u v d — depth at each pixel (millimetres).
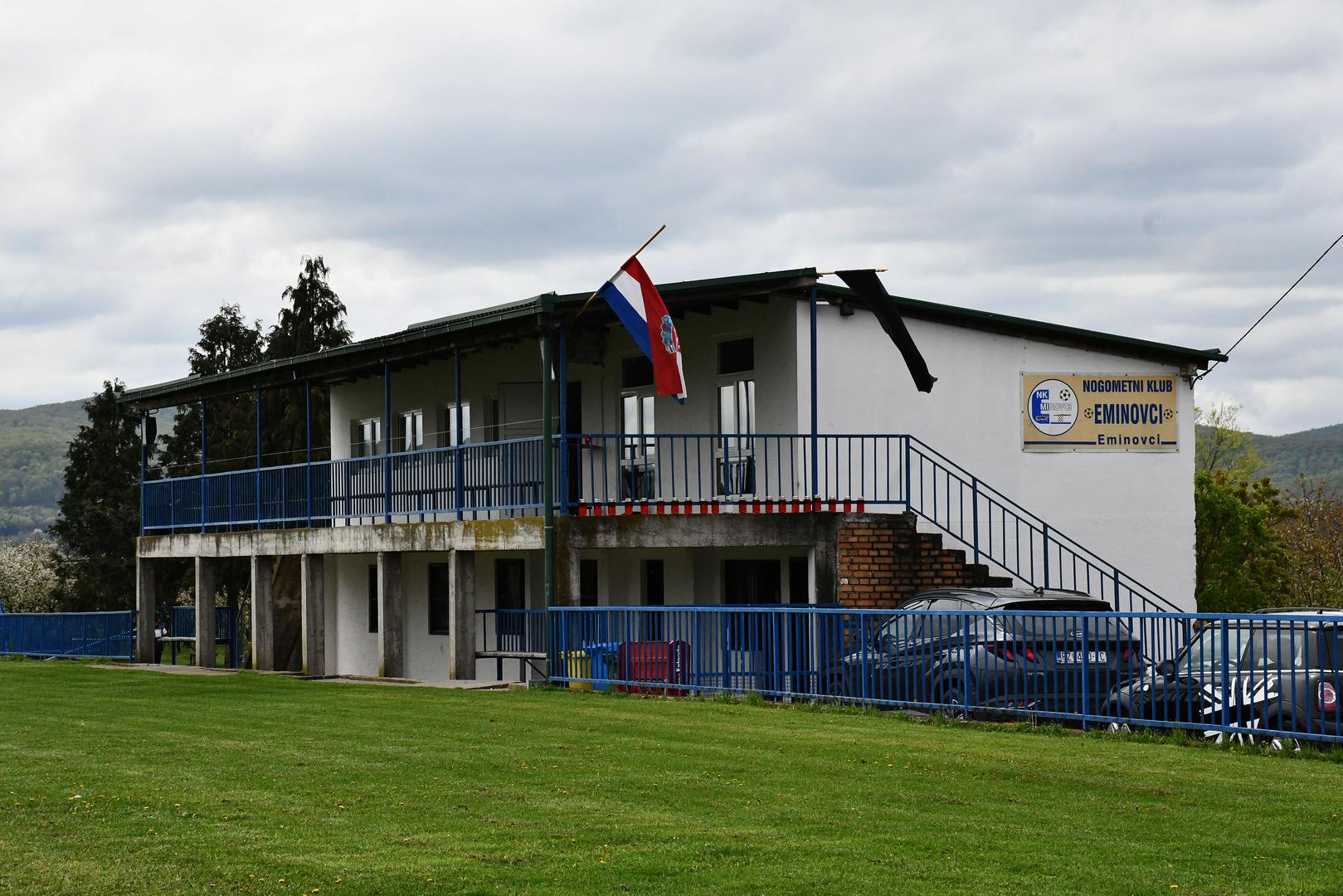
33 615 34719
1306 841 9562
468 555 23484
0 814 10430
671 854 9125
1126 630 15055
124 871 8695
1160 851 9250
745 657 18375
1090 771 12234
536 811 10523
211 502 31266
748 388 23906
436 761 12906
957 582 21922
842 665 17234
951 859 9008
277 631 32812
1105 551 25172
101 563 64688
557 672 21109
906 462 22797
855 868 8781
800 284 21531
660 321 19828
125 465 67688
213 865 8828
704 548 24531
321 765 12695
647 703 18203
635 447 24641
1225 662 13805
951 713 15930
